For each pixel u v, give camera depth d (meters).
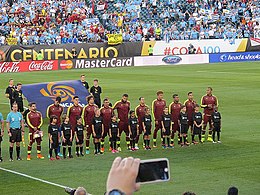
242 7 88.88
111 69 72.62
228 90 50.44
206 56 80.44
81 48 73.75
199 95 47.69
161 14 86.31
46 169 25.05
